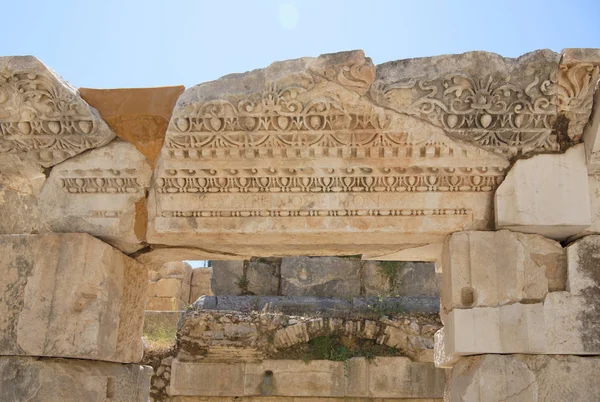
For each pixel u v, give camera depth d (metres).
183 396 7.77
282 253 4.42
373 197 3.78
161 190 3.88
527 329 3.49
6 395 3.70
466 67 3.57
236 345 7.88
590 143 3.59
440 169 3.69
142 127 3.87
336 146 3.68
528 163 3.67
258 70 3.68
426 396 7.54
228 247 4.30
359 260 9.30
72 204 3.96
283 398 7.73
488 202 3.75
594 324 3.50
